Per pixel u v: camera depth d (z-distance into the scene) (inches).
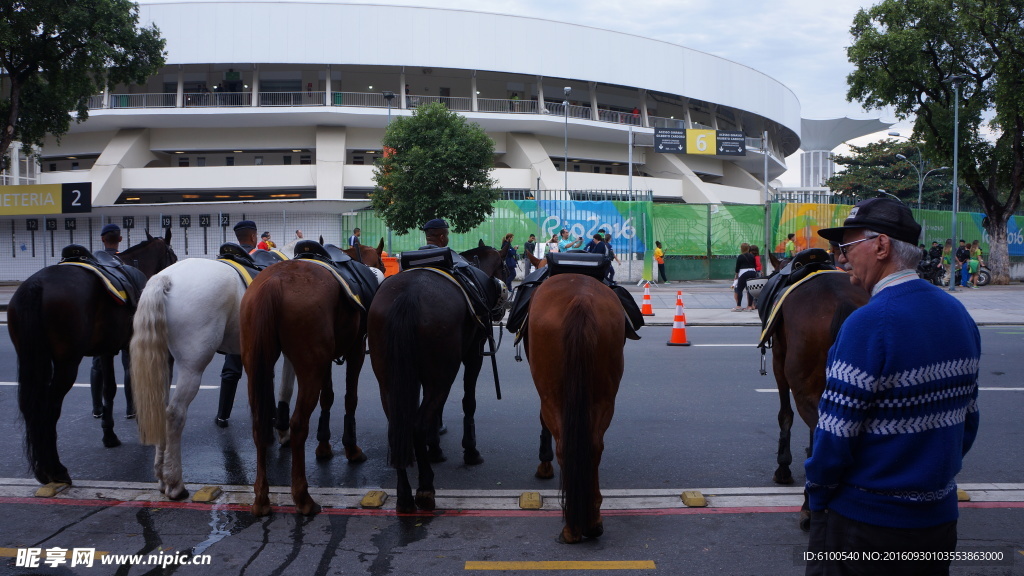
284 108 1724.9
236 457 264.8
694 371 430.9
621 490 226.5
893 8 1112.8
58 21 868.6
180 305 217.0
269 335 196.7
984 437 289.4
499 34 1861.5
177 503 213.9
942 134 1144.8
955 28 1070.4
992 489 227.1
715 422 314.3
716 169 2359.7
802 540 188.1
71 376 230.7
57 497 218.5
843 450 98.9
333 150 1774.1
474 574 168.1
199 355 219.8
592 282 198.5
